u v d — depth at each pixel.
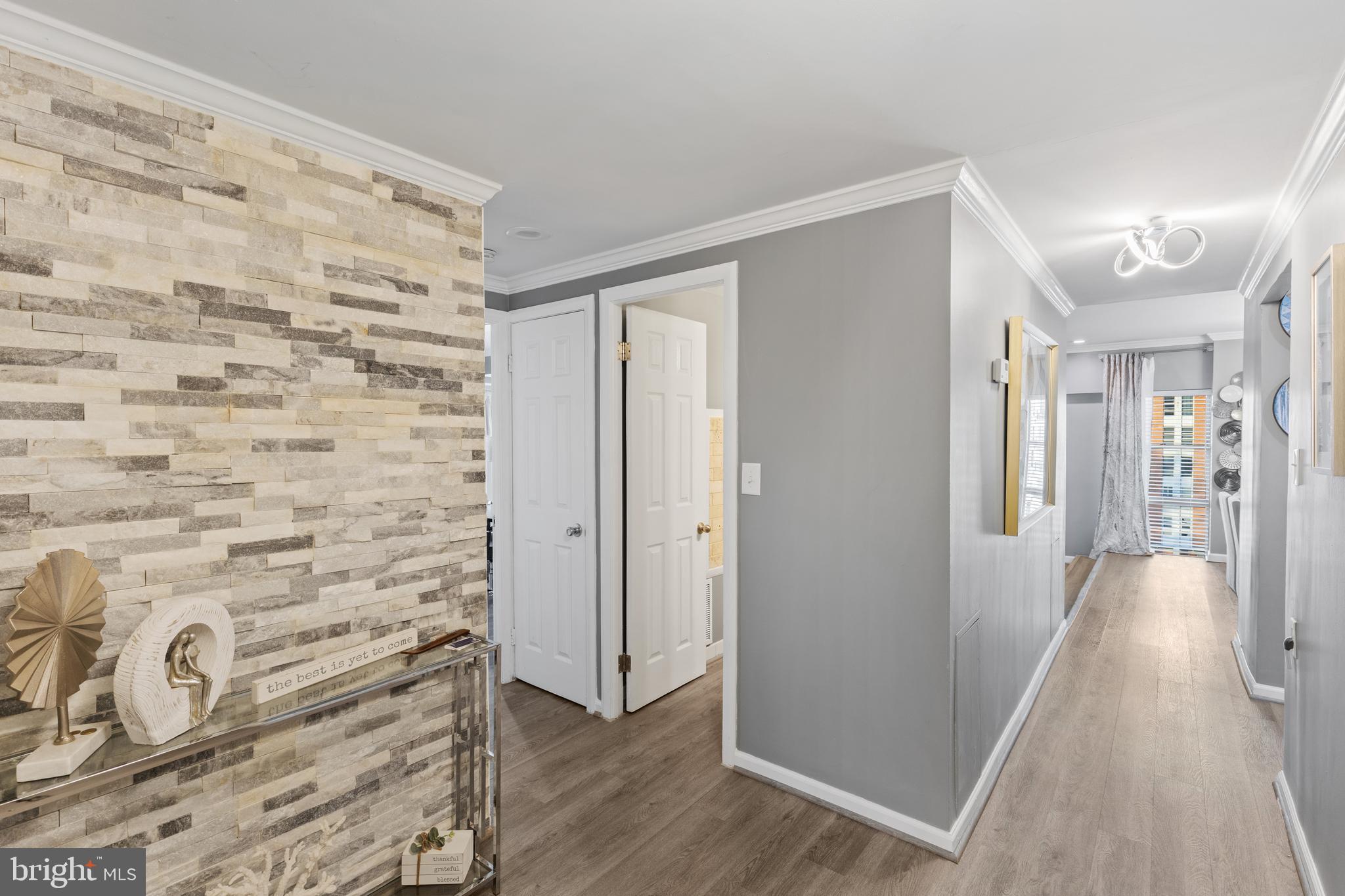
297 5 1.29
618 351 3.14
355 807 1.85
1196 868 2.06
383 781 1.91
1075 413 7.69
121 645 1.45
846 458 2.36
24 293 1.32
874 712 2.31
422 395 2.03
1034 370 3.33
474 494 2.18
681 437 3.53
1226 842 2.19
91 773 1.25
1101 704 3.31
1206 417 7.14
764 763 2.62
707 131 1.87
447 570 2.10
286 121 1.69
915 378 2.20
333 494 1.81
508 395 3.68
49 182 1.35
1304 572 2.17
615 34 1.40
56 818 1.34
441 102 1.69
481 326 2.21
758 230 2.56
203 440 1.57
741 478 2.67
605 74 1.57
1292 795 2.25
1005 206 2.51
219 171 1.59
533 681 3.61
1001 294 2.75
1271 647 3.34
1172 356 7.26
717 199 2.40
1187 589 5.70
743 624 2.68
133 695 1.32
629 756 2.82
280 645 1.71
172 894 1.50
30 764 1.21
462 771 2.12
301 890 1.73
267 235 1.68
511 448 3.69
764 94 1.67
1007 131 1.88
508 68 1.54
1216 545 6.84
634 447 3.19
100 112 1.41
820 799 2.44
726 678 2.72
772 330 2.55
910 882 2.01
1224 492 6.72
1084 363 7.59
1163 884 1.99
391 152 1.92
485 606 2.21
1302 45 1.44
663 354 3.38
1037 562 3.53
